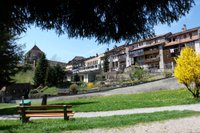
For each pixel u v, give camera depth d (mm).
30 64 35562
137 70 64812
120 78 74500
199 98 27219
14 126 14133
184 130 11578
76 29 4340
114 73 85625
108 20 4203
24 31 4199
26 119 16141
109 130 12055
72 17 4145
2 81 34688
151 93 37406
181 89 37219
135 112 20609
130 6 4023
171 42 83938
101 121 14492
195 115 16156
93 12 4098
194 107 22172
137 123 13688
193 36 77750
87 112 22562
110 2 4008
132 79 66062
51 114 16172
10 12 3889
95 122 14039
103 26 4293
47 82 89375
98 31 4355
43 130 12250
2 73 32938
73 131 11992
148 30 4348
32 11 3996
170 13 4145
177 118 15141
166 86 43469
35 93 75750
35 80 91375
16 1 3830
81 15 4102
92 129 12375
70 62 137250
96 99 34781
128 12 4086
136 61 95125
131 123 13609
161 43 84812
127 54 98062
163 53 84438
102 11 4113
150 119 14680
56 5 3939
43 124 14547
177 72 28844
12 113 25141
